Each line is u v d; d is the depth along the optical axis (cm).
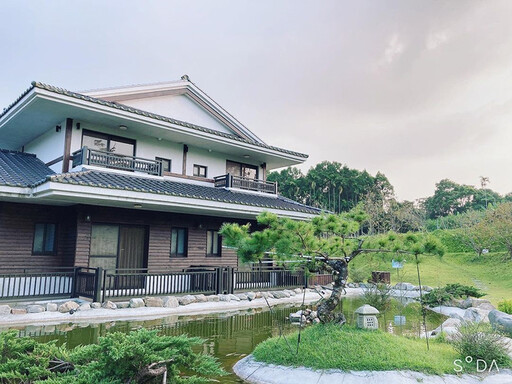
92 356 405
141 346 366
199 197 1185
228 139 1445
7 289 978
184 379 412
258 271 1333
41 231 1166
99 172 1145
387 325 857
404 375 450
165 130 1307
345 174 6316
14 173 1099
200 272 1202
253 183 1627
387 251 599
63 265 1177
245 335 748
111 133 1283
